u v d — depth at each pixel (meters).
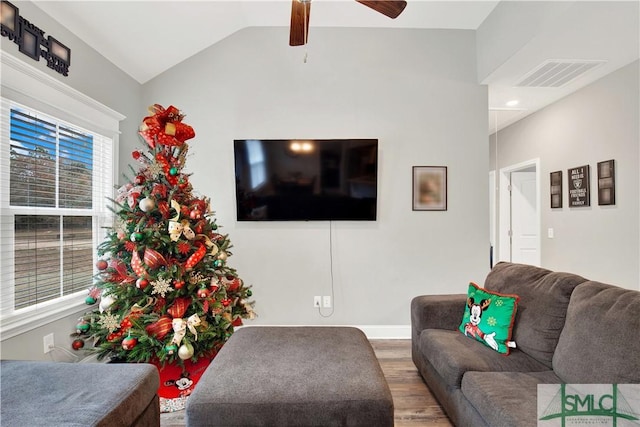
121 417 1.19
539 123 4.14
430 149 3.26
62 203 2.28
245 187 3.13
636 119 2.88
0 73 1.80
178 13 2.68
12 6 1.91
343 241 3.22
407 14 3.04
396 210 3.24
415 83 3.26
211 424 1.21
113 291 2.09
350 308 3.23
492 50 3.00
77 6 2.23
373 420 1.22
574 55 2.74
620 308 1.34
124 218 2.18
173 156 2.38
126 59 2.87
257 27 3.24
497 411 1.26
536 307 1.80
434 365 1.88
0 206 1.84
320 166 3.12
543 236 4.09
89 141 2.54
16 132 1.93
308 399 1.23
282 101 3.24
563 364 1.47
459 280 3.26
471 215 3.26
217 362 1.52
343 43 3.25
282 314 3.22
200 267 2.28
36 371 1.42
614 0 2.06
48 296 2.17
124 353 2.12
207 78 3.23
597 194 3.29
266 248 3.21
